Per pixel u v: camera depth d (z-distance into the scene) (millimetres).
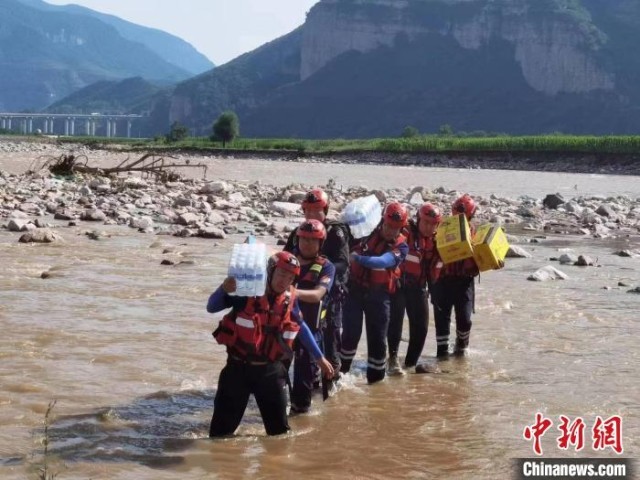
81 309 10859
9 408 7102
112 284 12609
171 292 12203
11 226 18094
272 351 6488
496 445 6723
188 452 6359
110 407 7301
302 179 50906
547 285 14336
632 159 87625
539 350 9953
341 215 8156
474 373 8945
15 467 5902
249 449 6473
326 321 7914
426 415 7469
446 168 86375
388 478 5984
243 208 24828
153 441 6559
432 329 11055
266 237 18984
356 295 8445
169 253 15898
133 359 8727
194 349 9219
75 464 6012
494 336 10625
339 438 6809
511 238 21250
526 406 7781
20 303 11023
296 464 6199
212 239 18375
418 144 101250
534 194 43969
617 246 20688
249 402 7891
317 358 6582
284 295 6457
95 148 104625
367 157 100562
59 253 15336
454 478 6012
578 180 63812
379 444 6695
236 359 6500
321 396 8031
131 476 5840
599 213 28734
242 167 67812
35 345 9039
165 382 8070
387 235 8328
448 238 9148
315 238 7215
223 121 124125
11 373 8023
